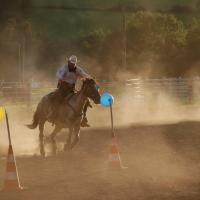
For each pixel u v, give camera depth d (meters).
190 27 119.69
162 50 119.00
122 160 22.38
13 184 16.75
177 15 132.62
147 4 125.00
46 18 163.00
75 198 15.25
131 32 123.06
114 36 130.75
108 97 21.86
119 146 27.03
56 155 24.70
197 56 115.00
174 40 118.50
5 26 110.75
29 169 20.62
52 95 25.75
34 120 26.55
